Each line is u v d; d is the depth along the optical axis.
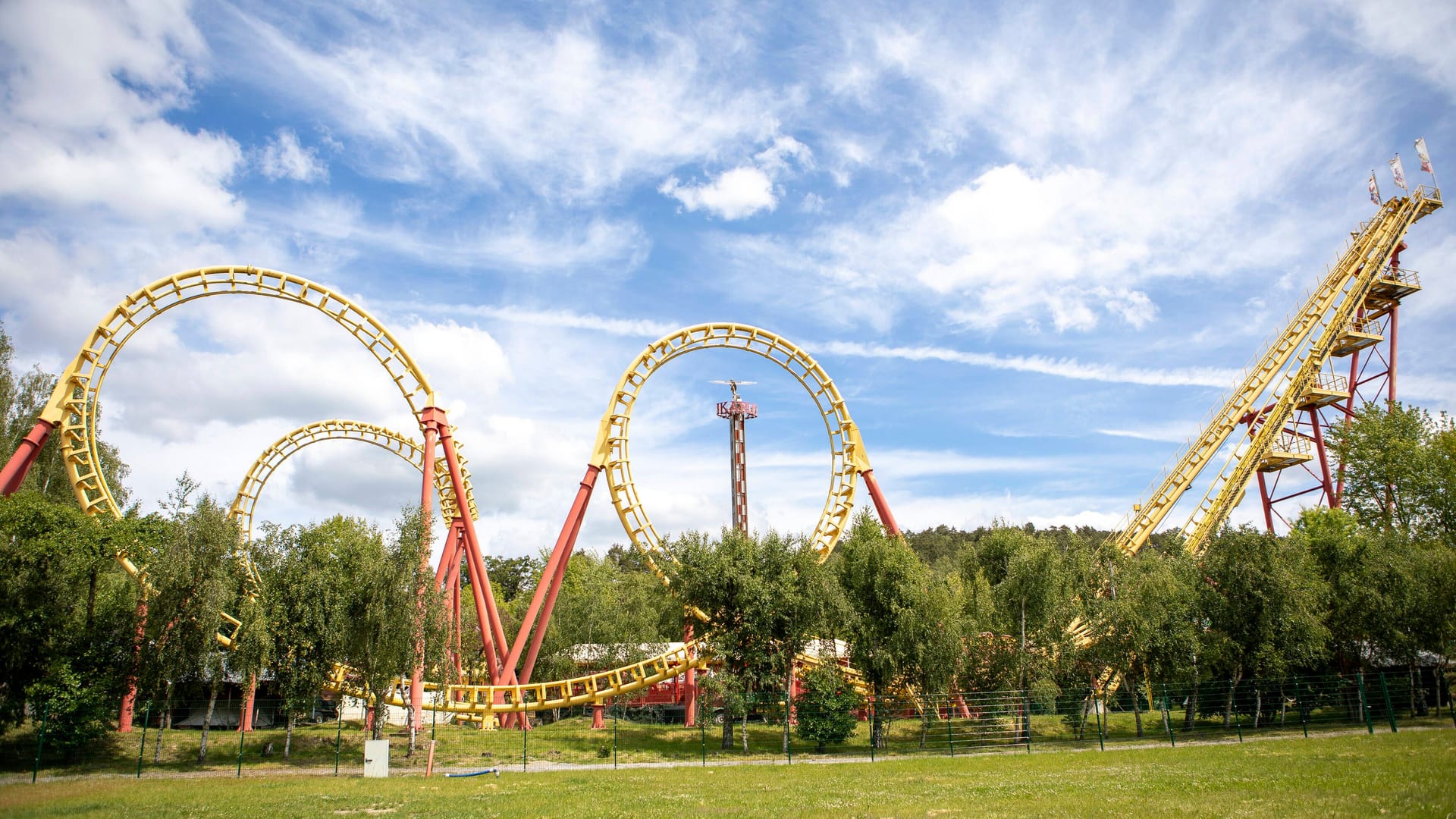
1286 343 73.62
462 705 55.94
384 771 36.94
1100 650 51.59
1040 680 51.22
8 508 40.59
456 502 62.66
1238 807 22.34
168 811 26.66
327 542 47.03
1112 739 49.31
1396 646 52.66
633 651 72.88
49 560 41.34
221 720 58.84
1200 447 72.69
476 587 57.00
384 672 44.25
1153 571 52.56
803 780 34.12
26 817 25.75
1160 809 22.61
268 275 51.31
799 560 51.19
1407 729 43.84
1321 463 76.12
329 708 66.62
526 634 56.50
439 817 25.41
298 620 44.44
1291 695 52.31
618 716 72.31
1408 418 70.56
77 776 37.91
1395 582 52.50
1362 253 75.81
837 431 63.97
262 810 27.06
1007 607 54.34
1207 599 52.78
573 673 74.81
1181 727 53.88
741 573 49.91
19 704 40.84
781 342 64.25
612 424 59.75
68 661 41.66
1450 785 23.72
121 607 46.53
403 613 44.22
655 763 43.41
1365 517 71.94
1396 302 76.62
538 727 60.03
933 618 50.28
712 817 24.30
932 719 52.34
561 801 28.69
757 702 49.97
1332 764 31.17
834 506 63.06
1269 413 73.81
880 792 29.09
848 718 50.09
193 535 42.31
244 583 45.69
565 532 57.59
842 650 66.19
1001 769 35.75
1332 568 55.62
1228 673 52.88
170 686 42.19
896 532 62.72
